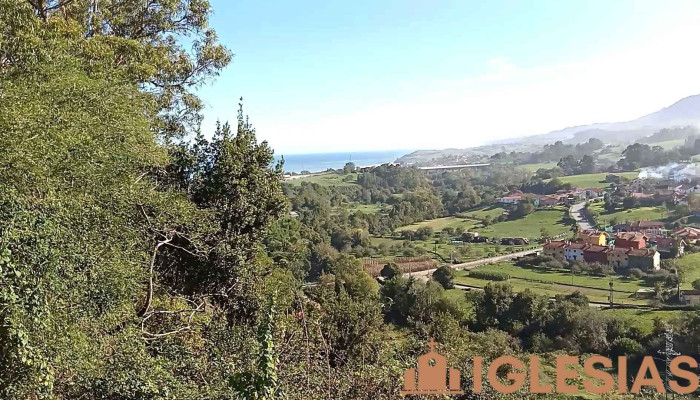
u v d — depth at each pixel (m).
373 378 7.29
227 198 11.00
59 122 6.05
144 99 9.68
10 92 5.78
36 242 4.87
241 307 10.59
